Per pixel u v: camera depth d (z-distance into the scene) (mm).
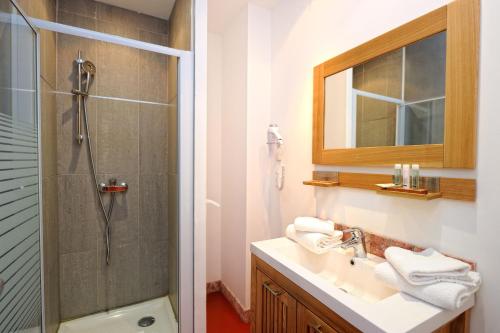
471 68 825
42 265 1147
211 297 2156
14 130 856
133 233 1786
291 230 1344
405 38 1007
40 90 1135
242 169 1864
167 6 1755
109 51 1673
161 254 1873
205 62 1398
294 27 1629
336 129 1330
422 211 972
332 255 1212
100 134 1673
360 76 1209
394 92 1066
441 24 897
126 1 1702
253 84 1812
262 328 1233
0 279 743
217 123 2213
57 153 1542
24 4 1004
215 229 2227
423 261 821
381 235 1114
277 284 1116
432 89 940
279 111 1782
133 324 1671
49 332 1311
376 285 999
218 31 2162
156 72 1806
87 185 1649
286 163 1722
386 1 1089
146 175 1812
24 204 942
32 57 1020
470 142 830
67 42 1556
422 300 773
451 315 750
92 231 1672
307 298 933
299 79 1598
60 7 1567
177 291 1467
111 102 1692
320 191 1447
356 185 1216
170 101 1663
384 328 649
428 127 953
